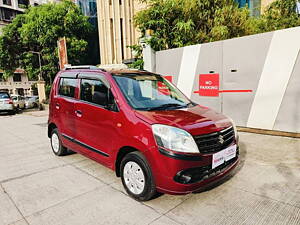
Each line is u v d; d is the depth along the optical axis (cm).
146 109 299
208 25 984
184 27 900
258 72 588
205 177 258
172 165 242
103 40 2017
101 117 325
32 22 1777
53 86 475
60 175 377
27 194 313
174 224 239
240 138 551
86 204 282
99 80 351
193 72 739
